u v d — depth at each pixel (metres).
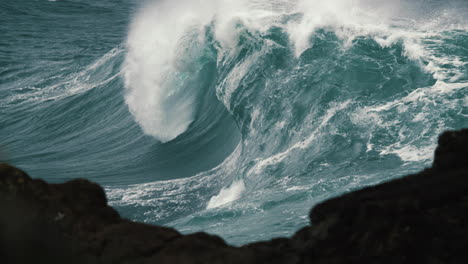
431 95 70.19
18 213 15.48
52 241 15.37
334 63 81.25
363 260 13.34
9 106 136.38
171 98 105.56
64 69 155.88
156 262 14.30
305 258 14.25
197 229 47.84
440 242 12.83
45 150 105.81
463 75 74.06
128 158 95.38
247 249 14.83
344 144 65.88
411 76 76.12
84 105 122.88
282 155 69.12
